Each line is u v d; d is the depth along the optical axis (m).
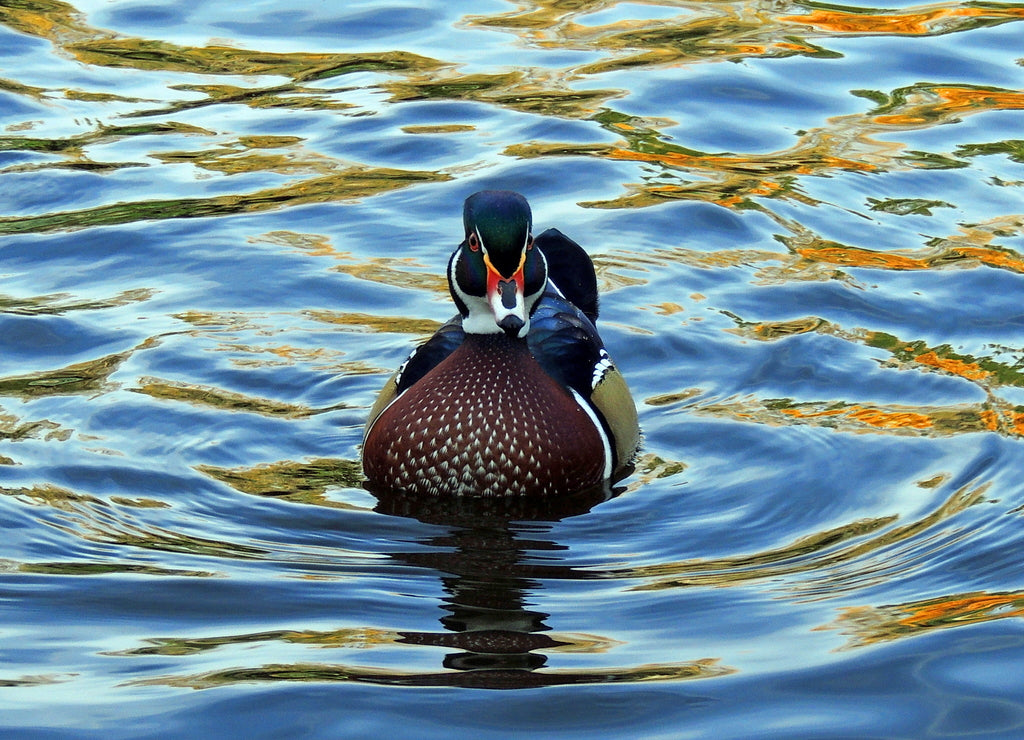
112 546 9.46
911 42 19.81
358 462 11.11
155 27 20.44
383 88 18.47
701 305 13.68
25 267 14.17
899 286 13.88
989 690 7.55
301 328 13.22
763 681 7.69
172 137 17.09
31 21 20.52
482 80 18.69
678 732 7.21
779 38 20.08
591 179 16.12
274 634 8.27
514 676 7.78
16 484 10.29
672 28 20.52
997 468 10.53
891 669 7.78
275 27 20.52
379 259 14.56
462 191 15.84
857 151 16.78
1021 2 21.52
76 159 16.41
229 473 10.73
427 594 8.88
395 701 7.49
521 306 10.25
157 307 13.47
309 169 16.39
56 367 12.30
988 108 17.83
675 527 10.01
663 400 12.15
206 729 7.21
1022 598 8.61
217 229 14.97
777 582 9.01
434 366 11.18
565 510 10.39
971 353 12.66
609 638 8.25
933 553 9.30
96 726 7.22
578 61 19.27
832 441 11.16
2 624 8.37
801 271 14.27
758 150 16.91
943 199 15.67
